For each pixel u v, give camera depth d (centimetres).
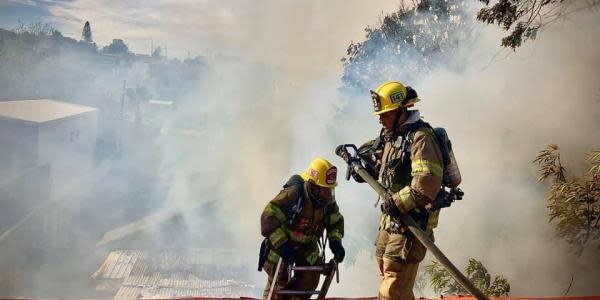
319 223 482
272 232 458
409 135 379
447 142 383
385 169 392
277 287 476
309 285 489
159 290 2698
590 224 1144
